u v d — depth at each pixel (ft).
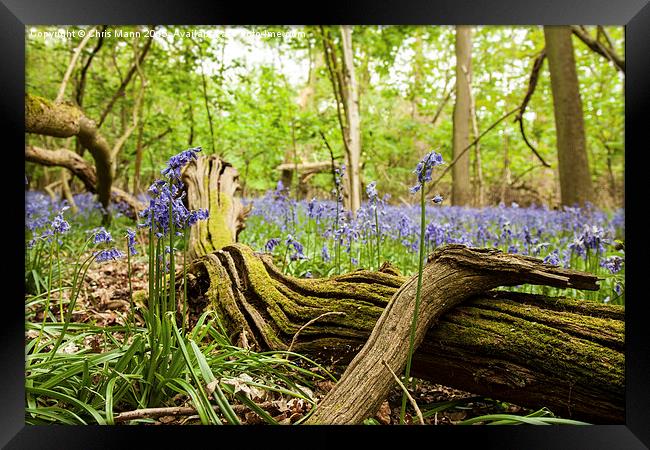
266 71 35.65
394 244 17.88
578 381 6.22
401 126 54.29
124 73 39.81
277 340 8.21
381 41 29.53
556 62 30.55
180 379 6.05
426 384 8.25
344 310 7.85
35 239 10.94
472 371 6.75
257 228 22.65
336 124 36.19
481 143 51.34
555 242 19.40
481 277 6.90
